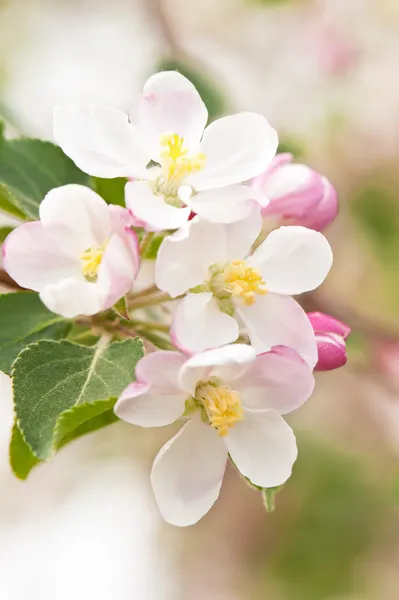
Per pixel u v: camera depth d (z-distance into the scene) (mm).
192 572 1087
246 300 493
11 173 533
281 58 926
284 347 484
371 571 999
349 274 927
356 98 935
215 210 491
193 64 573
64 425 479
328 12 956
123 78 826
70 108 497
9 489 1004
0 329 510
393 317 920
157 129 503
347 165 922
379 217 914
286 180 521
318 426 957
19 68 860
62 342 491
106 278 479
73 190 487
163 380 481
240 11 913
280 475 491
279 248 499
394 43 961
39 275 489
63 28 858
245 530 1053
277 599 1024
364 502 971
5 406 882
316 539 1006
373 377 679
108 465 983
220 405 484
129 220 489
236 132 503
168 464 490
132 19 839
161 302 513
